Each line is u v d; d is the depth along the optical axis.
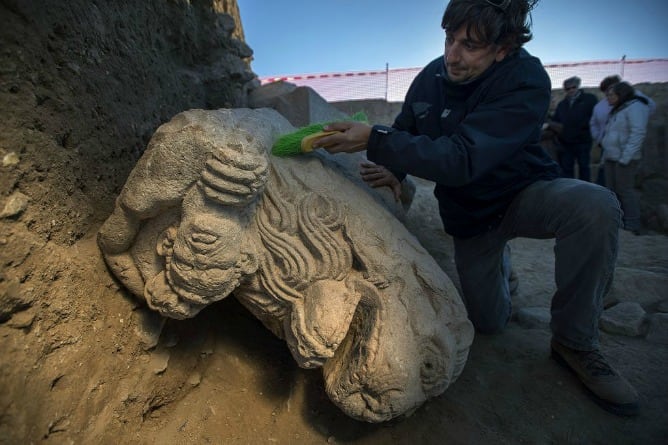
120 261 0.94
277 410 1.16
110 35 1.09
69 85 0.90
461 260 1.55
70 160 0.89
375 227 1.06
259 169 0.80
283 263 0.93
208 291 0.84
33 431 0.70
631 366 1.40
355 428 1.12
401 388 0.90
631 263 2.46
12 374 0.68
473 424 1.16
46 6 0.83
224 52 2.10
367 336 0.91
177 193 0.82
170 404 1.09
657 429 1.14
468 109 1.23
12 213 0.71
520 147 1.16
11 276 0.70
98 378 0.87
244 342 1.30
